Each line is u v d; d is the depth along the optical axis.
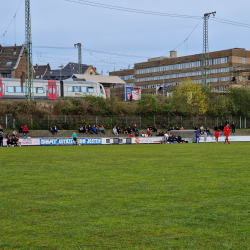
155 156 28.09
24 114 60.47
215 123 75.88
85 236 8.34
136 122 69.62
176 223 9.22
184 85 84.50
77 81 75.31
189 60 139.62
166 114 72.69
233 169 19.30
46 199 12.15
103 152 33.69
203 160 24.23
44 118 61.84
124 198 12.16
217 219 9.53
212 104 79.88
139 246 7.71
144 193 12.95
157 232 8.55
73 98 68.50
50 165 22.14
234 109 79.38
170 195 12.55
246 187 13.91
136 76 159.75
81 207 10.98
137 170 19.23
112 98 71.88
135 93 79.75
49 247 7.71
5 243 7.96
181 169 19.45
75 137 54.12
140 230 8.71
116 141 56.81
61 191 13.49
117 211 10.45
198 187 13.98
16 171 19.30
